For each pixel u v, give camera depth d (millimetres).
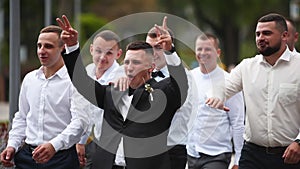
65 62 12555
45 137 13172
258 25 13500
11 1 16062
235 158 15344
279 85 13367
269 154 13586
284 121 13383
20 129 13656
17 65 16141
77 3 59438
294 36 16344
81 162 14656
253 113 13594
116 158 12445
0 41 67688
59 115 13148
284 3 69812
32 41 69688
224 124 15086
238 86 13984
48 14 34875
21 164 13422
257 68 13633
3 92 53062
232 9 72125
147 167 12219
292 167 13516
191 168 15234
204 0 73625
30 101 13297
